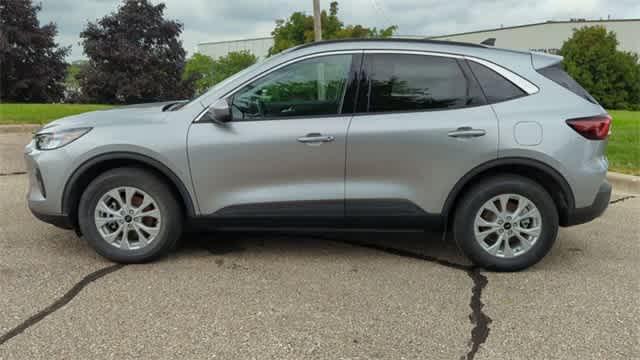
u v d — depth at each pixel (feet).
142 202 13.92
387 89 13.64
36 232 16.52
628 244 16.42
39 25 135.85
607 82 146.00
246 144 13.43
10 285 12.75
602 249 15.96
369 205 13.69
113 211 13.91
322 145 13.38
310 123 13.47
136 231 14.01
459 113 13.46
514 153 13.30
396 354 10.10
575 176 13.43
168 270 13.80
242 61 152.56
